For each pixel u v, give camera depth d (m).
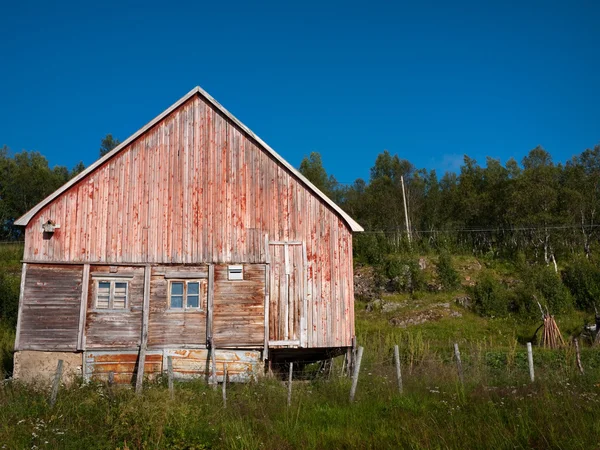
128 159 18.05
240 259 17.97
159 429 11.07
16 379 15.73
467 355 22.80
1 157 67.62
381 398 13.77
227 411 12.77
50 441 10.80
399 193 59.53
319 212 18.66
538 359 21.92
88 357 16.64
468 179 60.41
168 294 17.45
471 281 41.44
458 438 10.45
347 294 18.27
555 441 9.86
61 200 17.39
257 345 17.42
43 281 16.86
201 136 18.61
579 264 39.16
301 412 12.73
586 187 50.69
